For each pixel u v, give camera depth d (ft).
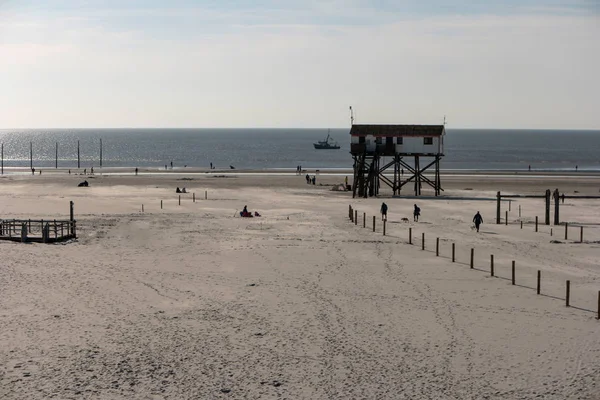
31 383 73.05
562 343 86.79
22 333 88.28
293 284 116.16
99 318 95.45
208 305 102.89
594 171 461.37
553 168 517.55
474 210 227.20
